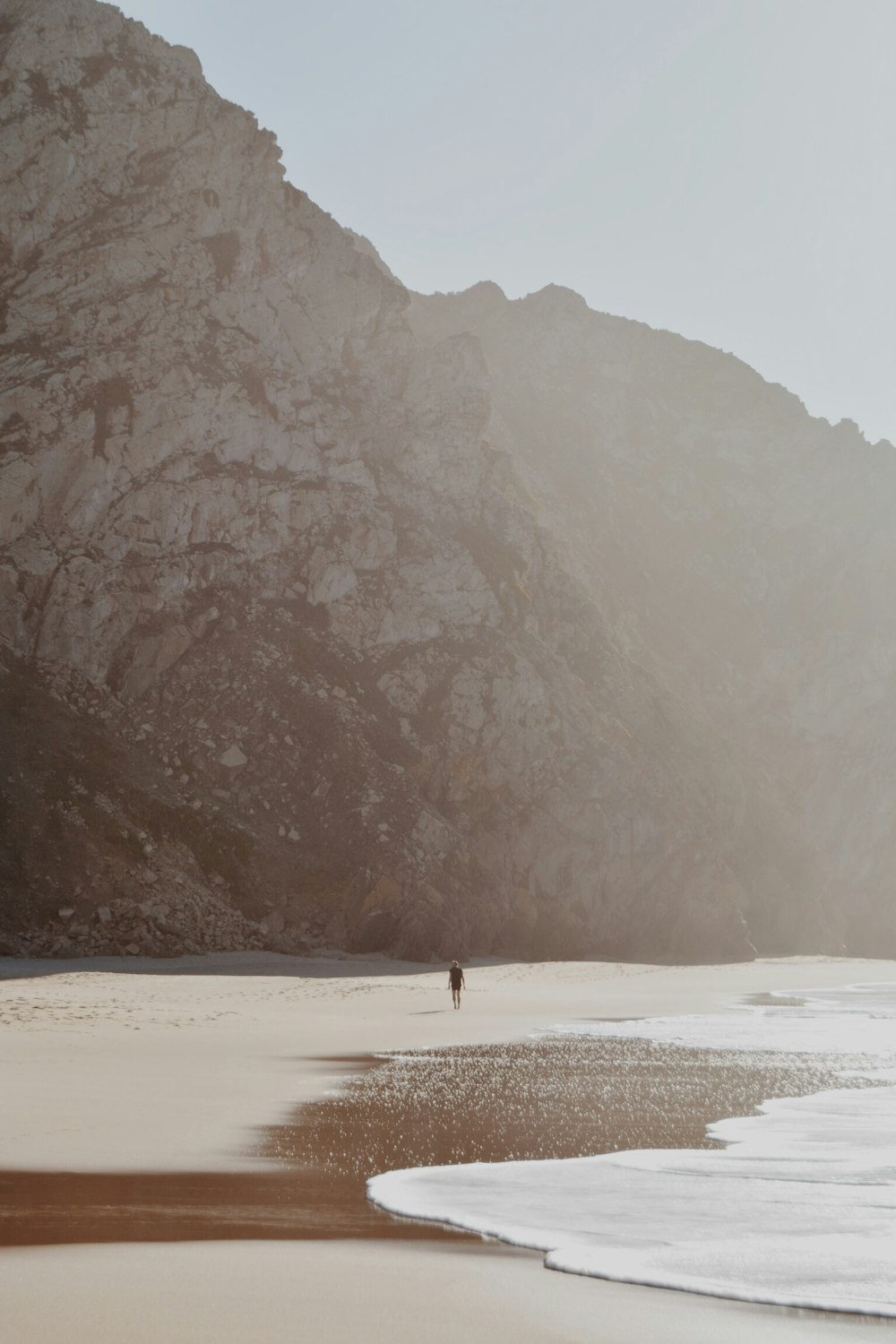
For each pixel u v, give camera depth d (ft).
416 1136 56.75
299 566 267.18
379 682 262.67
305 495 271.49
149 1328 27.91
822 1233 39.19
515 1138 56.85
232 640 249.34
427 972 203.82
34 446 245.45
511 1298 31.35
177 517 255.70
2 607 233.76
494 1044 103.40
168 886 205.26
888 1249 37.24
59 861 199.21
